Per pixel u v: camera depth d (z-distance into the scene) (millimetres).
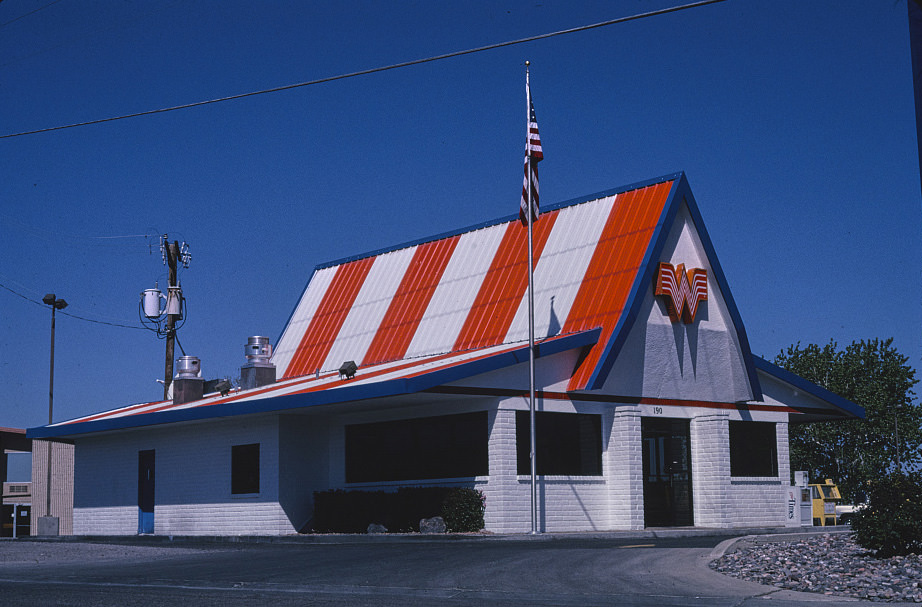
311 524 29344
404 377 23984
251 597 12445
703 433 29688
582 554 17875
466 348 31453
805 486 33312
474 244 35188
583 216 31984
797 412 32844
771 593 12477
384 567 16531
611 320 27922
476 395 25391
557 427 27172
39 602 11977
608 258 29828
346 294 39188
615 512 27500
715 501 29203
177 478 32750
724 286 30719
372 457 28953
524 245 33156
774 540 20656
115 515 35281
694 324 30375
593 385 26844
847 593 12648
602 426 28031
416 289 35812
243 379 35844
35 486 49594
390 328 35219
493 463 25594
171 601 11984
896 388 62938
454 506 25500
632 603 11625
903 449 62188
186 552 22859
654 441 29047
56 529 38156
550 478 26516
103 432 34969
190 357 36344
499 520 25312
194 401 35219
